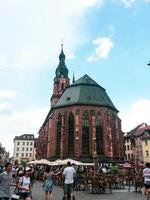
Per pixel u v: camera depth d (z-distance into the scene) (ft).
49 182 57.67
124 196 75.92
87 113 214.28
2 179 36.88
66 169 58.85
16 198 37.14
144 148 285.64
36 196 75.31
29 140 566.36
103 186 86.79
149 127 298.97
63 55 334.24
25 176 47.34
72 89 237.66
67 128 213.05
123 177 115.34
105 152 205.46
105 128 212.64
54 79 320.91
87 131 209.26
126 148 319.88
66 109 219.00
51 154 215.10
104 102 225.35
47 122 263.49
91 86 238.68
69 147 207.62
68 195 58.75
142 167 174.09
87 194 82.69
